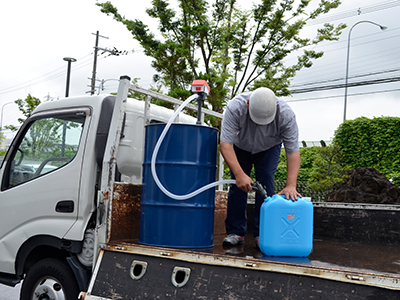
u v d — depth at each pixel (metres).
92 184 2.73
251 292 1.87
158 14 13.05
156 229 2.45
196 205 2.45
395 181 10.19
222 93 10.86
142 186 2.61
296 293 1.76
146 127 2.65
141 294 2.18
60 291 2.70
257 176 3.04
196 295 2.01
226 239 2.78
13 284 3.01
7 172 3.19
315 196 10.37
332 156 10.43
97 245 2.48
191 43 13.10
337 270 1.70
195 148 2.48
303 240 2.19
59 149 2.95
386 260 2.26
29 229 2.90
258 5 13.04
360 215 3.28
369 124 11.61
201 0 13.38
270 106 2.46
